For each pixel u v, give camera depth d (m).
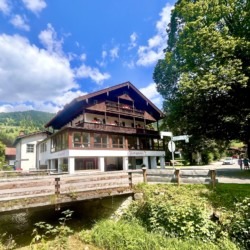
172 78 23.73
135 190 11.21
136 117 31.11
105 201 11.40
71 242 8.35
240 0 17.19
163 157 32.06
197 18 18.47
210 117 17.70
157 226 8.20
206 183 10.41
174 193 10.02
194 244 6.78
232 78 14.52
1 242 8.05
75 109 27.81
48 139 29.62
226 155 70.44
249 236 6.36
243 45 15.26
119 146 27.91
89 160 26.80
